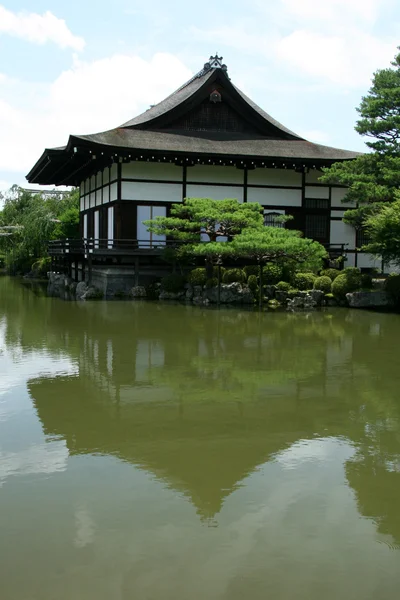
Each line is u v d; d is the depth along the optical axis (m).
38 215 45.81
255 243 21.03
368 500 6.44
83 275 30.50
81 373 11.97
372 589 4.90
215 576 5.04
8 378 11.48
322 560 5.29
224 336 16.61
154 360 13.30
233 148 28.69
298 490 6.67
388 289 24.09
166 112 29.98
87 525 5.82
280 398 10.37
